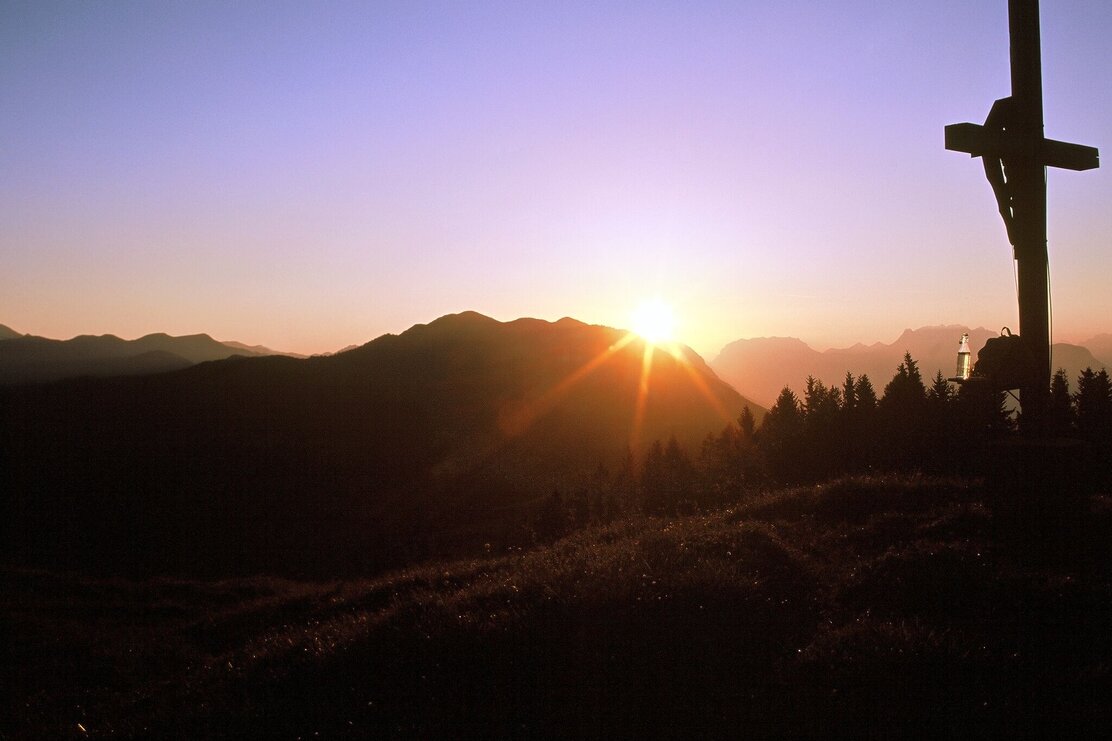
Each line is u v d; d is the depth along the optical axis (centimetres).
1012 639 696
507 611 804
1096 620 724
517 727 610
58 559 5094
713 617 750
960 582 812
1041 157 968
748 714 600
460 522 6456
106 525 6612
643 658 686
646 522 1439
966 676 623
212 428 11469
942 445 2506
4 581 1966
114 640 1359
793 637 736
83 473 8894
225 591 1931
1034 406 960
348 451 10488
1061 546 908
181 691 827
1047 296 977
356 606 1208
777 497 1419
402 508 7669
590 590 820
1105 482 1448
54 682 1122
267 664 829
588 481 6250
